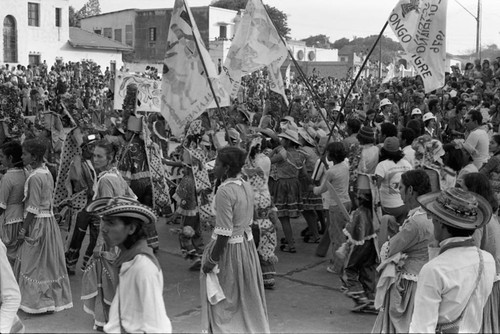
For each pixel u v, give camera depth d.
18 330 4.55
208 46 48.34
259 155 7.20
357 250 6.16
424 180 4.68
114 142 7.42
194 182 7.78
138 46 57.66
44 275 6.13
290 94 23.73
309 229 9.22
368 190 6.13
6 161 6.28
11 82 28.91
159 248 8.83
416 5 8.52
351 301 6.71
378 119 12.43
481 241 4.29
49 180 6.18
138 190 7.88
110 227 3.46
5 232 6.23
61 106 9.80
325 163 8.35
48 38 47.16
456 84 20.56
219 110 7.12
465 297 3.35
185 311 6.38
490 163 7.64
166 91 7.39
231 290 5.01
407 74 39.56
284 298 6.82
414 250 4.58
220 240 4.91
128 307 3.33
